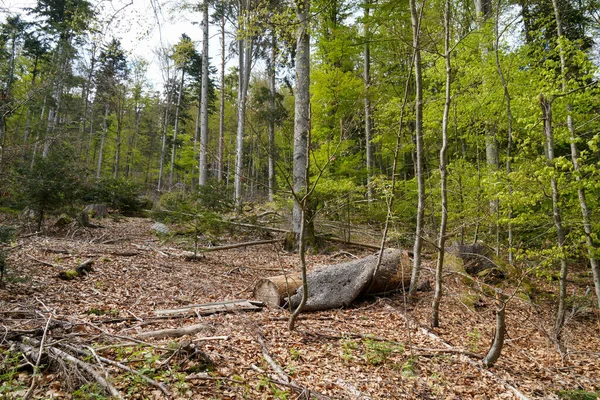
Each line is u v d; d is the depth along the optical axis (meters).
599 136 5.63
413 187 11.97
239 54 19.30
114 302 5.61
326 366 4.42
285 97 23.33
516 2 9.61
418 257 7.22
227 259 9.65
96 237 10.33
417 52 6.76
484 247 9.99
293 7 9.44
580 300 8.26
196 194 12.82
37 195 9.52
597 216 7.16
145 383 3.21
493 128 10.62
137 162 36.22
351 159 14.24
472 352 5.47
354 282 7.16
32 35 20.36
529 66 9.59
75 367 3.12
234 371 3.84
